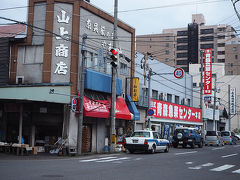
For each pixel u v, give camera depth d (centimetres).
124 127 2605
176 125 3681
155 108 3162
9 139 2012
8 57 2073
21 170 1066
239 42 9306
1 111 2048
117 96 2455
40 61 2012
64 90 1942
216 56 9388
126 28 2647
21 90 1980
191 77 4516
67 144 1898
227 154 2128
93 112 2003
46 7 2012
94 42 2220
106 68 2342
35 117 1998
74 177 938
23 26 2389
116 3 2139
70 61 2000
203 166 1382
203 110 4684
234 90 5647
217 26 9494
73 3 2042
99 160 1551
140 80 3027
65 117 1936
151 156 1842
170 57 9150
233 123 7000
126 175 1022
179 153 2138
